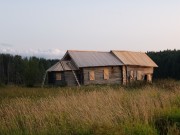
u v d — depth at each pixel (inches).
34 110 455.2
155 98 551.5
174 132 346.3
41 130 358.0
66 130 351.3
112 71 1608.0
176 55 2721.5
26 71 2765.7
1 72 3248.0
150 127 358.3
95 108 431.2
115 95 565.3
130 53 1801.2
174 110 438.9
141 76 1764.3
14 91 944.3
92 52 1648.6
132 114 412.8
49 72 1533.0
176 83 919.0
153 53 3139.8
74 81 1494.8
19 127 389.4
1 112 472.4
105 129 330.3
